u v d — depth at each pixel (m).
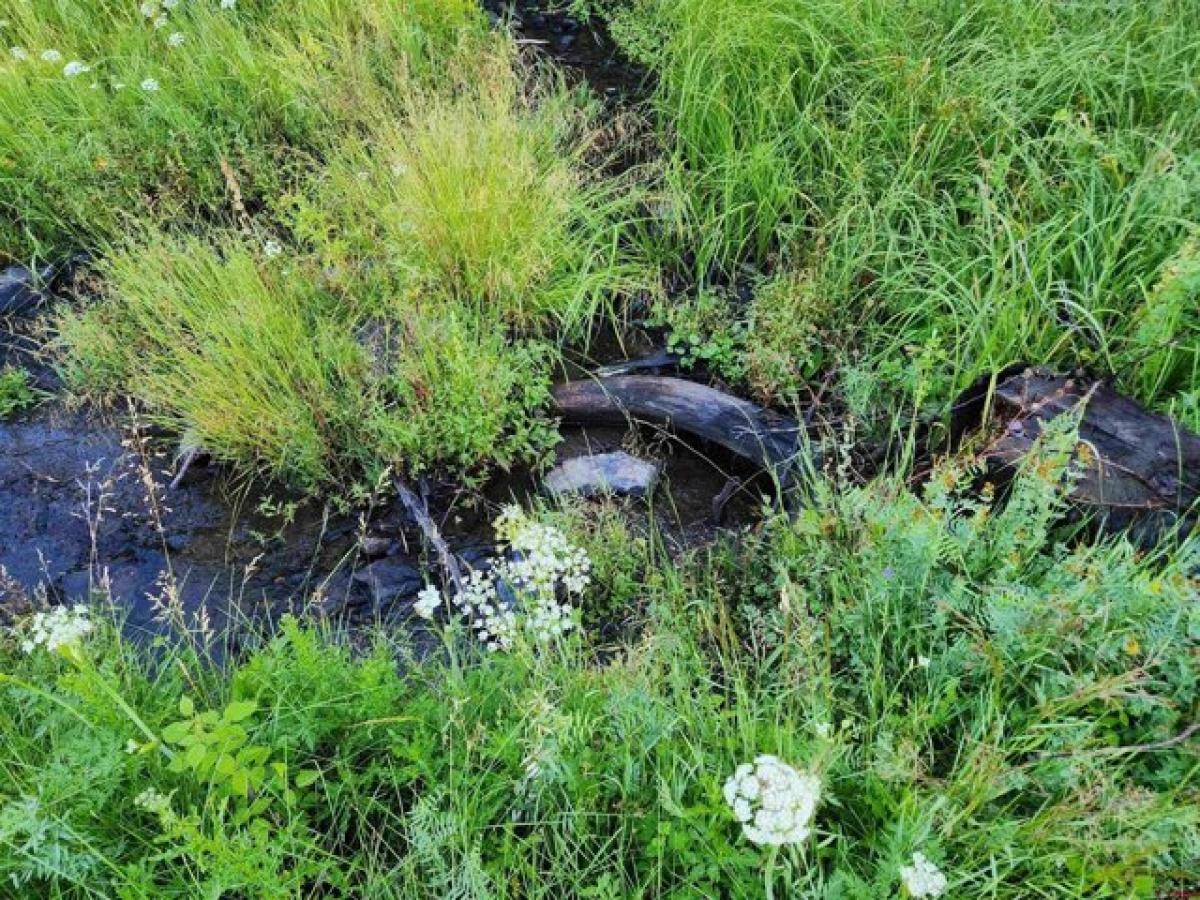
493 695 2.67
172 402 3.85
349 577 3.51
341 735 2.57
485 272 4.22
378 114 4.85
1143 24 4.78
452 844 2.25
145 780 2.40
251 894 2.17
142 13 5.52
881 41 4.83
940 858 2.14
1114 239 3.73
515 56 5.40
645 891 2.28
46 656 2.81
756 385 3.95
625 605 3.19
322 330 3.90
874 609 2.72
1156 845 1.99
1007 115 4.39
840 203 4.52
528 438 3.91
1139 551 2.98
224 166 4.04
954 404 3.58
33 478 3.88
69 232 4.71
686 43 5.12
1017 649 2.49
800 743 2.42
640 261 4.59
